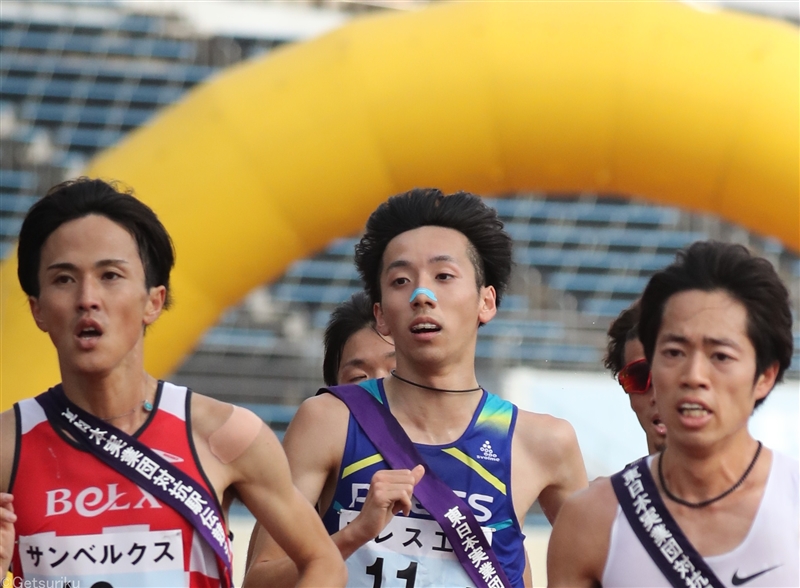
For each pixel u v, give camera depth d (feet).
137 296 21.59
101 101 142.10
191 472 21.58
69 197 21.67
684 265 20.49
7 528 20.49
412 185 53.88
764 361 20.31
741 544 20.15
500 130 53.11
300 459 27.37
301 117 52.42
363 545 26.53
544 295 141.18
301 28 144.97
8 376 49.55
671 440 20.36
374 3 144.05
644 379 30.30
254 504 22.49
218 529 21.52
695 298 20.15
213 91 53.93
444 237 27.91
